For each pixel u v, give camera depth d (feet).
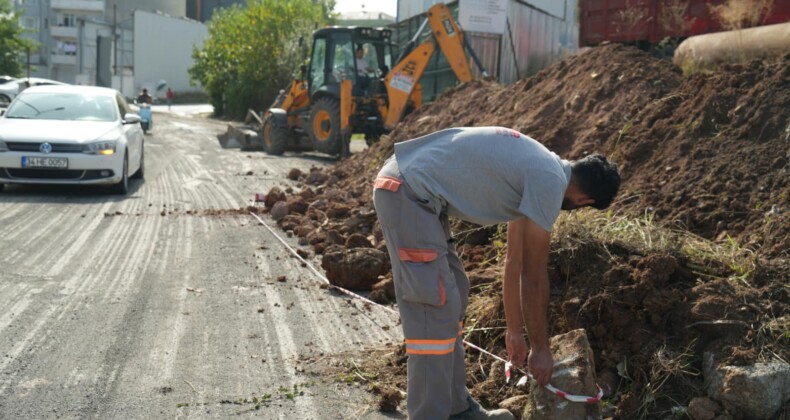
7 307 16.48
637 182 19.04
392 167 10.30
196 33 197.26
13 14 160.25
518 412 11.12
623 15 38.34
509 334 10.22
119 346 14.33
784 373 10.41
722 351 11.04
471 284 15.84
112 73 187.83
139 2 230.48
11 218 27.02
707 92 20.33
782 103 18.34
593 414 10.13
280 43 113.19
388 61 55.11
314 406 11.91
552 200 9.39
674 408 10.81
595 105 23.91
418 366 10.12
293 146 58.70
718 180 17.47
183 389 12.42
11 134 31.91
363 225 24.76
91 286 18.43
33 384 12.42
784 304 11.82
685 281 12.56
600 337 11.96
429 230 9.98
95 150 32.35
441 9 46.88
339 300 17.92
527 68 65.46
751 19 24.90
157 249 22.81
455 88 37.55
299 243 24.27
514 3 63.57
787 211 15.48
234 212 30.01
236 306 17.20
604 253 13.00
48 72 233.76
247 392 12.37
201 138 74.18
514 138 10.03
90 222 26.89
